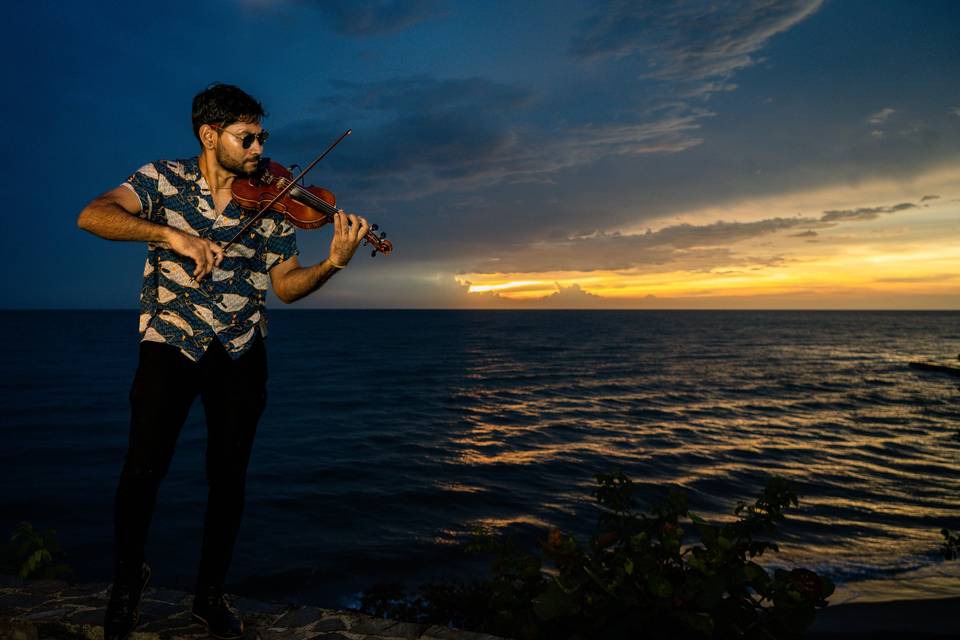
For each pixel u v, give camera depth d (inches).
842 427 1160.2
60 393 1523.1
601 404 1456.7
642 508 538.9
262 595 400.8
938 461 863.7
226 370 71.7
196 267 63.6
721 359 2965.1
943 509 607.8
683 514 122.3
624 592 90.7
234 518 75.3
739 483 711.1
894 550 470.0
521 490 684.1
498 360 2797.7
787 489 113.3
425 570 444.1
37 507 605.6
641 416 1273.4
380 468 791.7
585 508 615.2
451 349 3526.1
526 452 897.5
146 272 68.5
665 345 4042.8
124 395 1497.3
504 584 123.3
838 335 5743.1
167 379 66.3
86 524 555.5
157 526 531.2
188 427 1058.7
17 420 1135.6
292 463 820.0
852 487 698.8
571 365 2576.3
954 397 1674.5
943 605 314.5
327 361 2682.1
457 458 857.5
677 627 86.2
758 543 108.5
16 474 741.9
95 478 730.2
